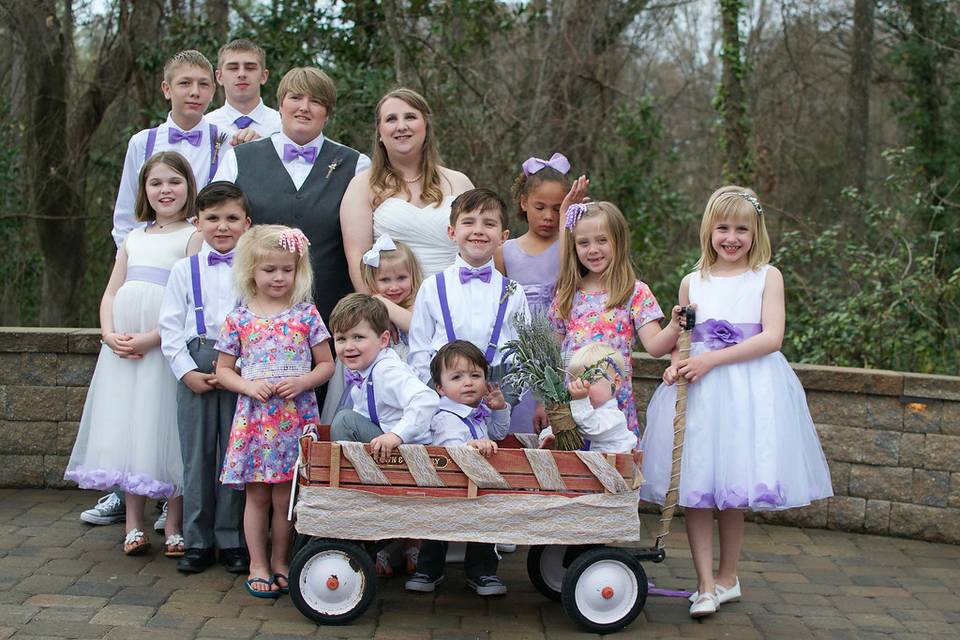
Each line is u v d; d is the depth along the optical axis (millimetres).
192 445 4324
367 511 3816
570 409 3932
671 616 4082
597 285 4379
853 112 16219
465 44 11180
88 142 13383
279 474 4117
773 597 4355
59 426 5516
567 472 3828
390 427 3982
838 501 5336
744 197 4164
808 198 17047
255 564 4141
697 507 4047
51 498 5371
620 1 13133
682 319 4070
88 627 3727
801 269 10469
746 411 4016
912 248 9203
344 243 4605
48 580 4191
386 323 4047
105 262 14336
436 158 4664
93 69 13742
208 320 4320
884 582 4598
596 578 3850
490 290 4223
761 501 3898
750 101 16031
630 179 12180
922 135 14828
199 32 11172
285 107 4652
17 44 12883
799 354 8805
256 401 4137
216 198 4305
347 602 3852
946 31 14680
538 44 12336
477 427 4012
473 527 3820
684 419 4023
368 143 10242
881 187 16453
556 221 4664
